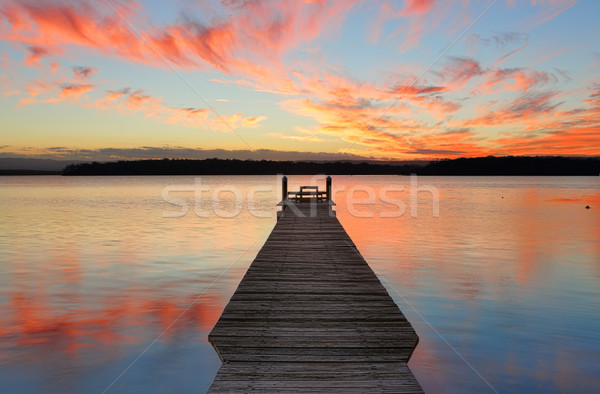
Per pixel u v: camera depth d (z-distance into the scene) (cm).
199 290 1155
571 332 830
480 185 12069
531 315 933
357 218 3195
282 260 935
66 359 711
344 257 966
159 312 961
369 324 551
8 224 2717
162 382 638
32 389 612
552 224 2773
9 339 795
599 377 647
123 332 835
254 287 718
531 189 9119
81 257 1625
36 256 1638
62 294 1104
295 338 506
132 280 1263
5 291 1130
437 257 1641
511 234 2302
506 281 1247
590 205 4491
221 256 1670
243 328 536
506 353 736
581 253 1728
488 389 617
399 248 1853
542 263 1518
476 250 1803
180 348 761
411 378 420
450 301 1044
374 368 441
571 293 1113
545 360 708
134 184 13325
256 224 2781
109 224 2741
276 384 405
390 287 1179
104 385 626
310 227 1443
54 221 2898
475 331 840
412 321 900
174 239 2117
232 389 395
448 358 720
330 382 410
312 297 664
